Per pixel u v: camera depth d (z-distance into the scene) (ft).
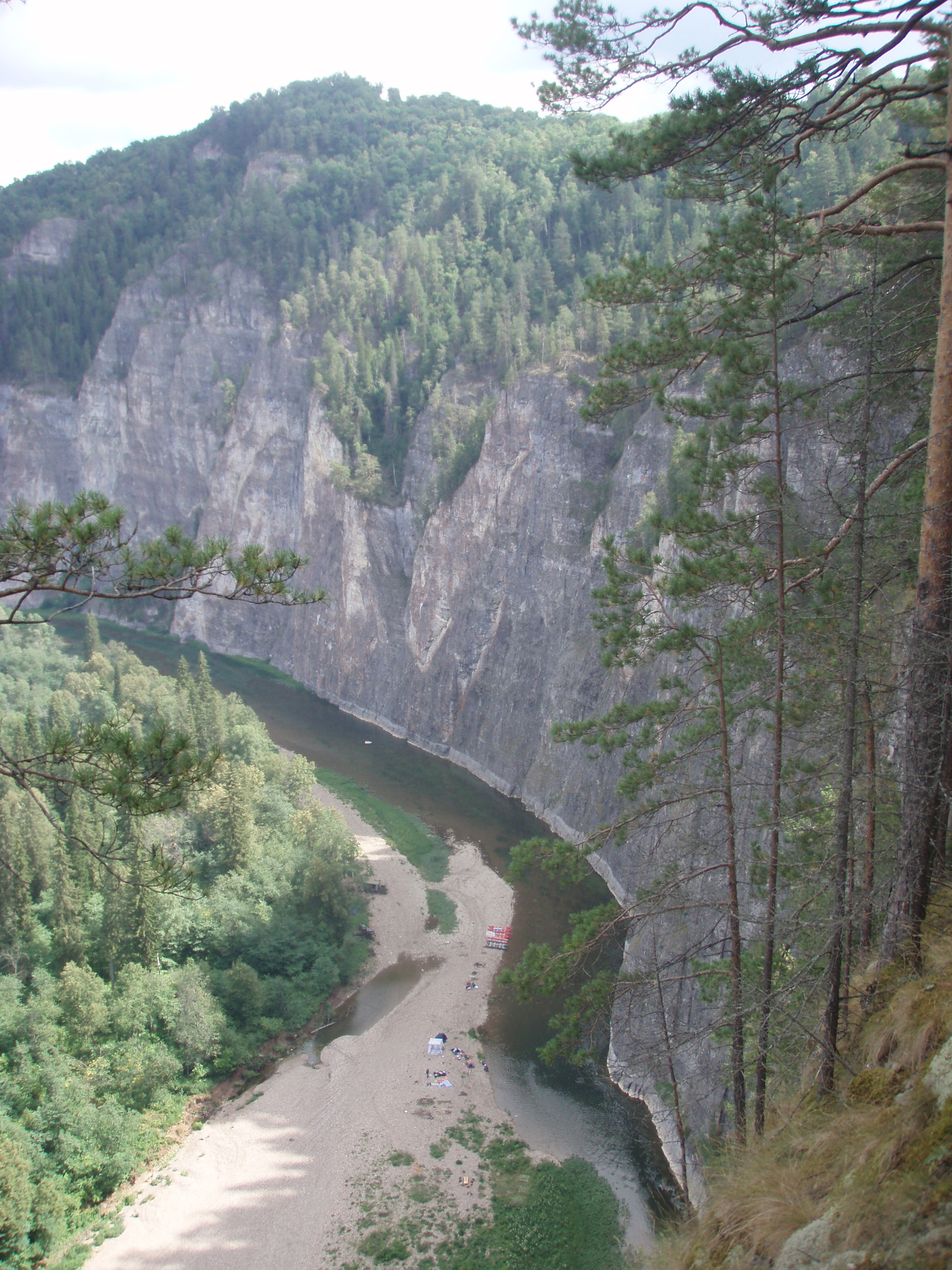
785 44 62.90
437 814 304.30
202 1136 168.76
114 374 593.83
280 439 498.28
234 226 578.66
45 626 424.46
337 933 228.02
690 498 70.90
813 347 169.07
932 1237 30.55
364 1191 151.64
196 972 191.83
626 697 262.88
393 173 651.66
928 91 59.93
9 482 607.37
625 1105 169.37
